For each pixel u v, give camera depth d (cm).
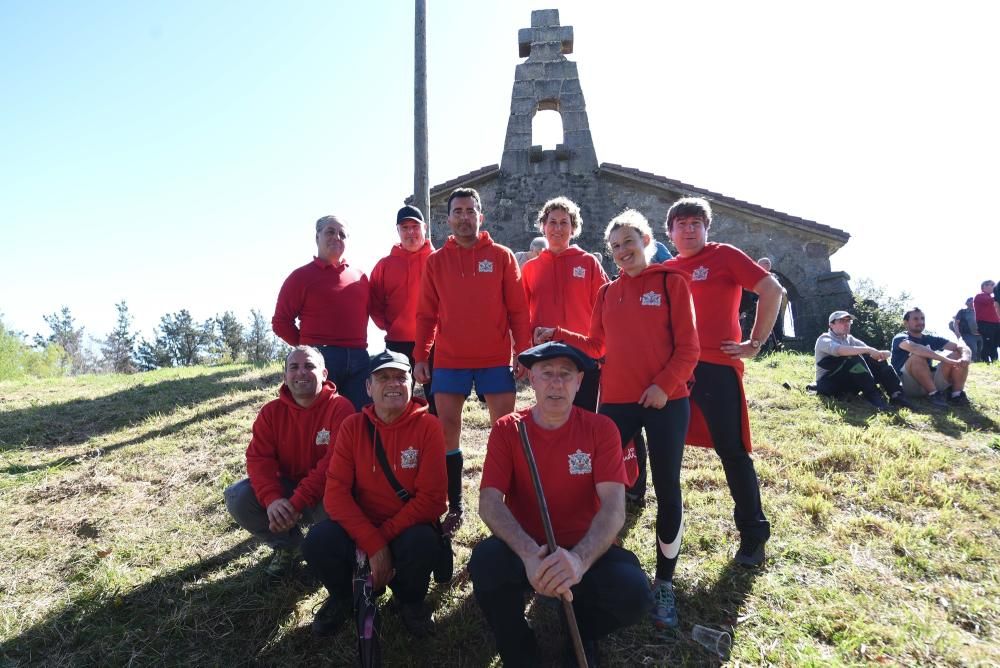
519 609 246
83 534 381
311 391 333
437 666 268
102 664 269
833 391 638
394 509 294
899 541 350
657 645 274
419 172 792
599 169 1336
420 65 800
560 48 1404
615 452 263
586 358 268
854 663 258
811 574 325
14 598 314
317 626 282
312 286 418
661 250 408
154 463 489
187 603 307
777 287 324
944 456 469
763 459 474
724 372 330
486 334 367
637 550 348
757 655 265
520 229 1324
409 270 462
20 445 534
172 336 5372
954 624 284
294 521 313
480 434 555
